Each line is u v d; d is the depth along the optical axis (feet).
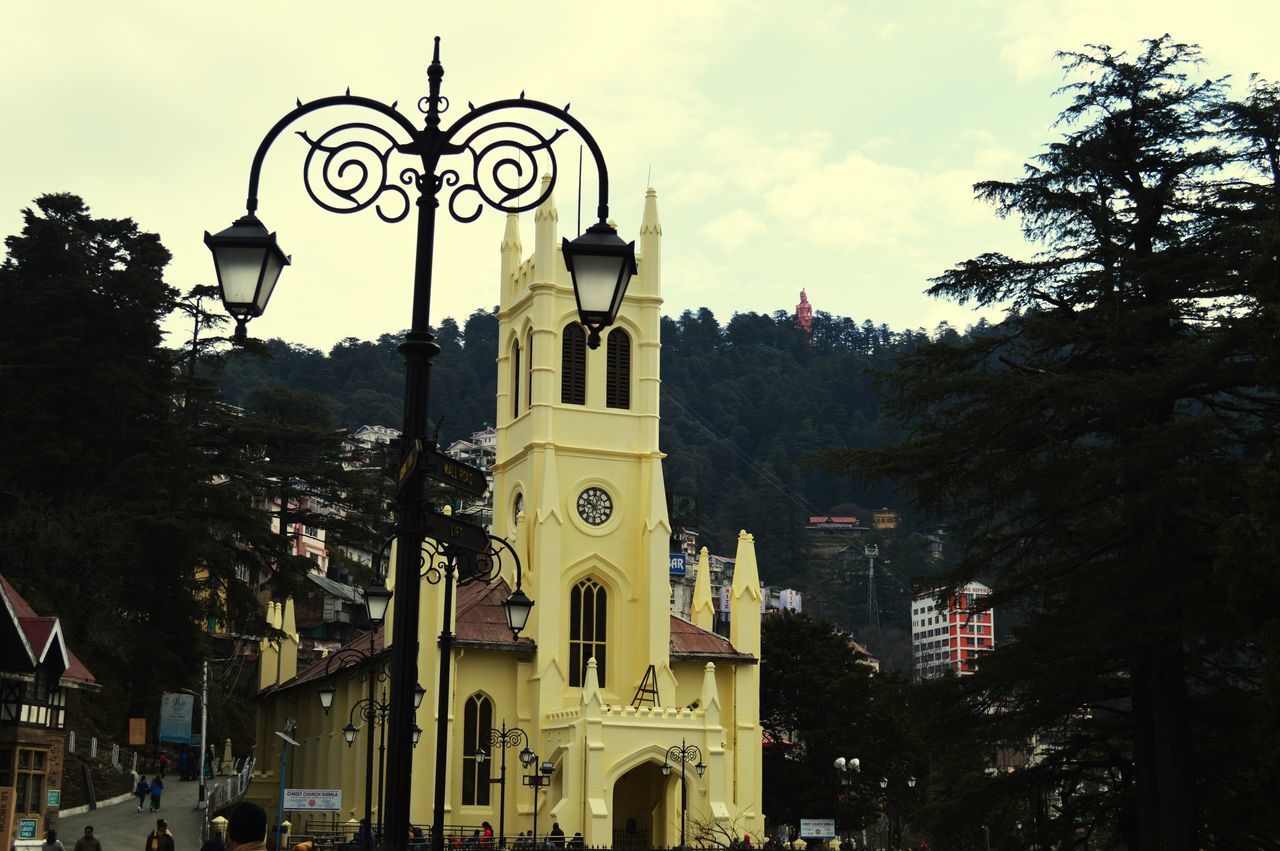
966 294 176.65
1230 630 148.97
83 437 297.53
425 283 67.31
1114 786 183.11
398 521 66.23
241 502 335.67
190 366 375.45
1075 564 170.71
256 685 437.99
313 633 533.14
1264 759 133.59
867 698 381.81
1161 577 153.38
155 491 298.56
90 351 303.89
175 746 357.41
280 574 349.00
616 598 314.55
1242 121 168.96
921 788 370.32
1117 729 176.65
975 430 169.27
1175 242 170.09
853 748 377.50
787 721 394.32
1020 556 176.14
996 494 169.37
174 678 292.20
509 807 291.79
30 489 287.07
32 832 185.98
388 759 64.18
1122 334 163.43
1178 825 155.94
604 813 274.57
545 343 319.68
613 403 324.80
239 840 54.95
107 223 321.32
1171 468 152.46
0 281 310.04
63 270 312.71
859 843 376.27
